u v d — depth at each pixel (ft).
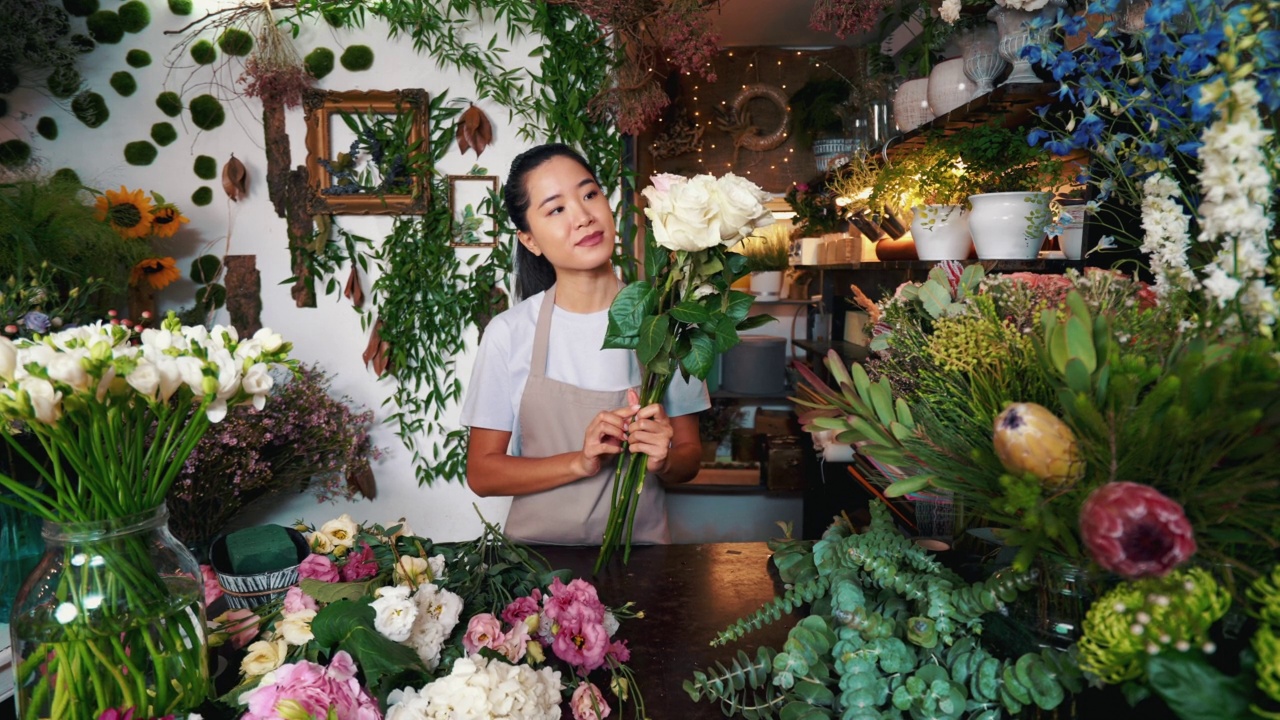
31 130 9.99
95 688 2.55
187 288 10.25
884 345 3.27
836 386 9.32
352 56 9.99
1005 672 2.53
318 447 9.43
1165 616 1.92
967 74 6.51
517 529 5.82
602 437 4.97
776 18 12.92
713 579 4.41
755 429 13.26
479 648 3.03
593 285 5.99
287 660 2.93
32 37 9.45
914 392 2.97
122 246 8.73
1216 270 2.20
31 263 7.53
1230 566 2.11
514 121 10.09
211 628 3.37
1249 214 2.04
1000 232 5.86
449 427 10.40
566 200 5.56
